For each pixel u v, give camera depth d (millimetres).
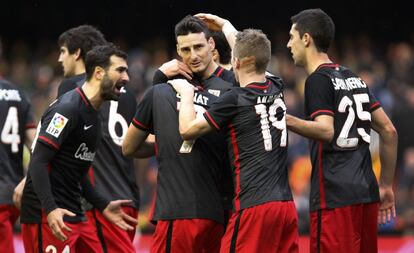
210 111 21172
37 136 22375
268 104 21500
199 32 22234
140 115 22328
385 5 60125
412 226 40219
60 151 22578
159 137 22062
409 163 45469
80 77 24875
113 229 24969
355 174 22594
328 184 22594
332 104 22531
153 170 46281
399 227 39938
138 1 61375
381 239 34969
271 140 21359
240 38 21672
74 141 22609
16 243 35875
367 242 23000
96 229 24797
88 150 22953
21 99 27859
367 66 52188
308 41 23000
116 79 22828
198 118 21250
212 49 22859
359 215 22594
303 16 23125
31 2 62281
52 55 57844
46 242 22766
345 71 23219
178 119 21953
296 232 21734
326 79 22516
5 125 27328
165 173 21984
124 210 25250
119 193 25156
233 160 21547
